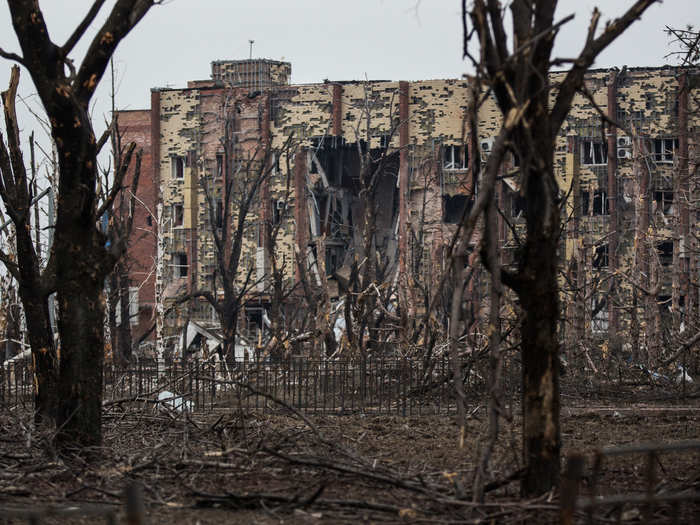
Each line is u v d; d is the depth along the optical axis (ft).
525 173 69.15
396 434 126.52
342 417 149.18
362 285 283.38
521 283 71.97
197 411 149.59
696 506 72.54
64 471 86.94
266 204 470.39
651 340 223.71
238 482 82.84
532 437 71.61
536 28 70.74
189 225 467.11
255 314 458.50
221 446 99.71
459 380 68.08
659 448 53.78
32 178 196.75
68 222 96.32
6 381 185.16
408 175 459.73
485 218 69.41
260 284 456.86
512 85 70.64
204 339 272.10
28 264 111.24
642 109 434.71
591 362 201.57
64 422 94.07
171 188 485.97
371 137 468.34
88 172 96.37
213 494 76.28
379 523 66.08
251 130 477.36
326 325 244.01
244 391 155.33
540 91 68.85
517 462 82.17
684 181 274.36
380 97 468.75
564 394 184.24
